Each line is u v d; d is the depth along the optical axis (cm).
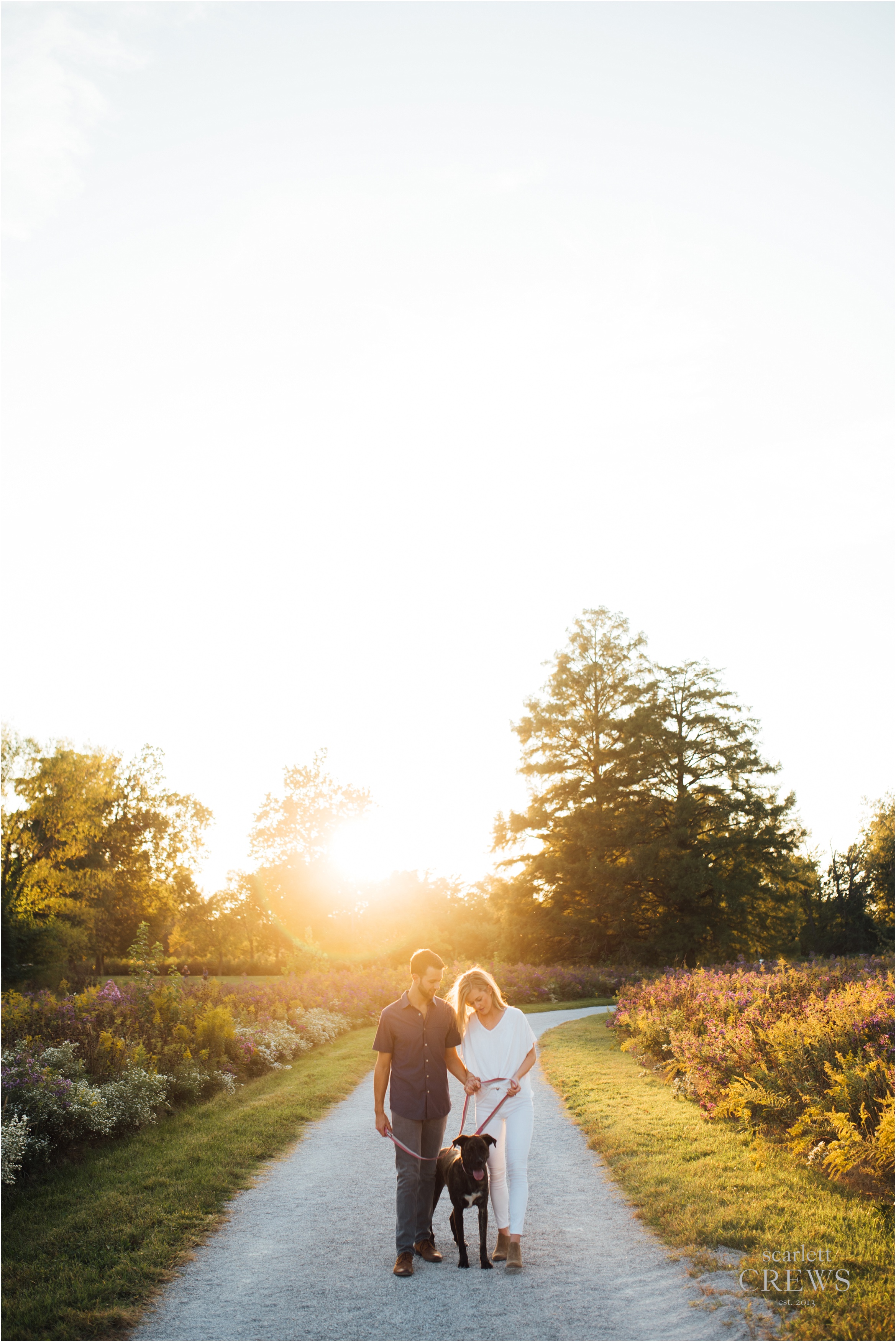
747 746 4888
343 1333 467
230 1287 539
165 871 6500
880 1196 621
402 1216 559
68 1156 840
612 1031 1872
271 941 6962
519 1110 586
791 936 5375
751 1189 654
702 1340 439
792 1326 439
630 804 4834
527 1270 544
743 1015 1113
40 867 4469
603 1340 445
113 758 5284
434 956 600
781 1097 811
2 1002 1313
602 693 5169
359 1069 1423
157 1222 655
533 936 4769
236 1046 1371
